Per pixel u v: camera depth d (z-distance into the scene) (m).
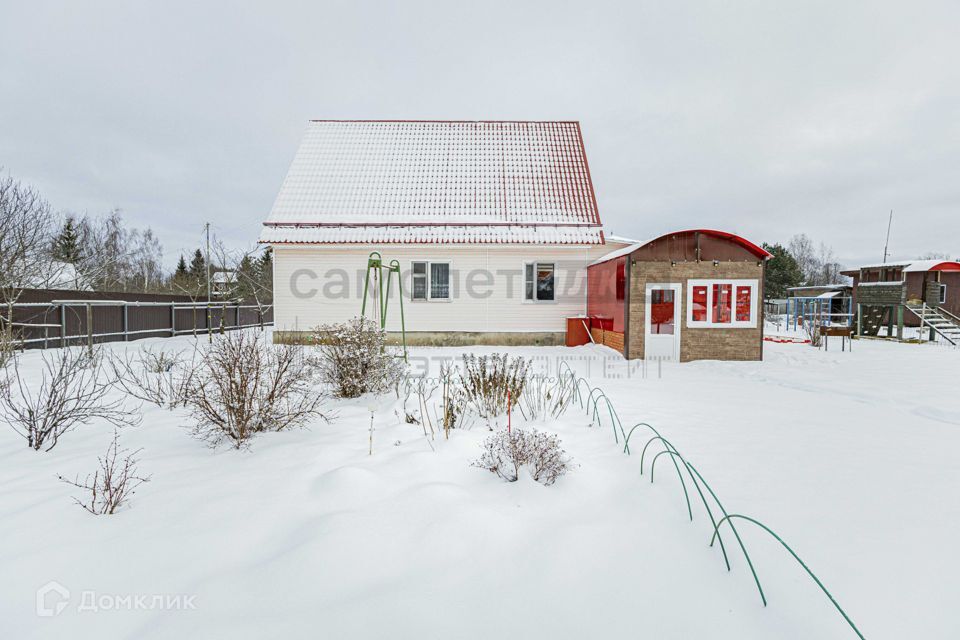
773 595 2.18
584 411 5.75
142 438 4.48
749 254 11.14
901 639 1.90
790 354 12.23
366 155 16.50
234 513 2.90
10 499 3.07
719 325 11.16
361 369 6.37
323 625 1.91
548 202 15.34
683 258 11.18
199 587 2.17
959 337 15.79
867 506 3.19
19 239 12.46
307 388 6.21
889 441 4.71
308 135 17.02
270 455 3.97
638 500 3.16
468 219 14.63
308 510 2.94
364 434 4.62
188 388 5.14
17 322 10.58
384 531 2.65
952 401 6.59
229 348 4.97
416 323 14.38
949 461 4.12
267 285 29.00
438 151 16.81
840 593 2.21
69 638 1.84
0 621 1.93
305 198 15.02
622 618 2.01
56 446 4.26
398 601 2.05
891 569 2.43
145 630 1.88
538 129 17.92
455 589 2.17
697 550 2.55
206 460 3.87
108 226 38.34
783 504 3.19
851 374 9.16
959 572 2.41
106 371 7.92
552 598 2.13
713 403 6.48
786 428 5.16
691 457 4.13
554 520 2.88
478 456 3.95
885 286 16.94
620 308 11.85
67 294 12.75
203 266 38.06
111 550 2.47
